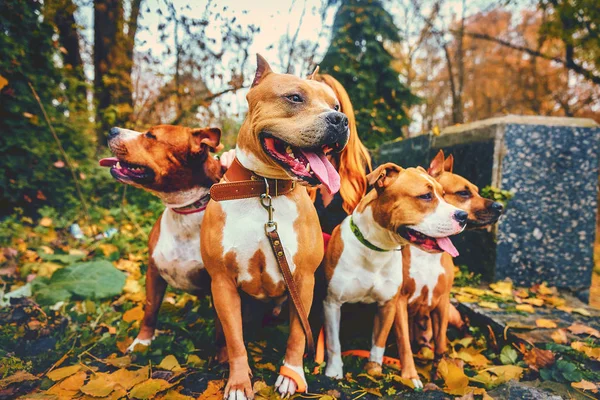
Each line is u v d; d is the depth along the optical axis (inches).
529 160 60.6
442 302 40.7
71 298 49.0
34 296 47.9
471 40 286.4
